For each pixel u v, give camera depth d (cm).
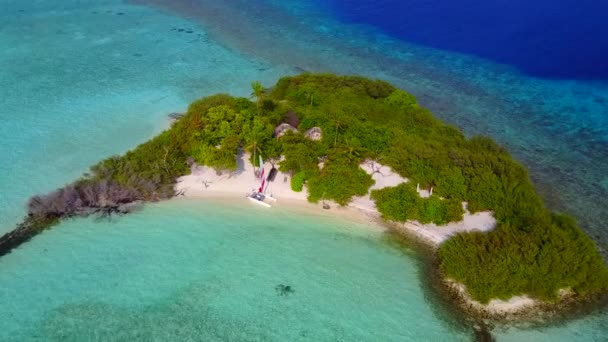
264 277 4491
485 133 7088
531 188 5281
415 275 4575
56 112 7006
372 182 5425
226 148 5534
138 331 3916
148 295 4244
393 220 5197
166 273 4475
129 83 8000
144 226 5009
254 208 5344
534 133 7119
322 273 4559
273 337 3922
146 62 8850
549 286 4206
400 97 7006
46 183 5538
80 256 4606
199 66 8812
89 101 7369
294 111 6512
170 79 8231
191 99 7562
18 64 8475
